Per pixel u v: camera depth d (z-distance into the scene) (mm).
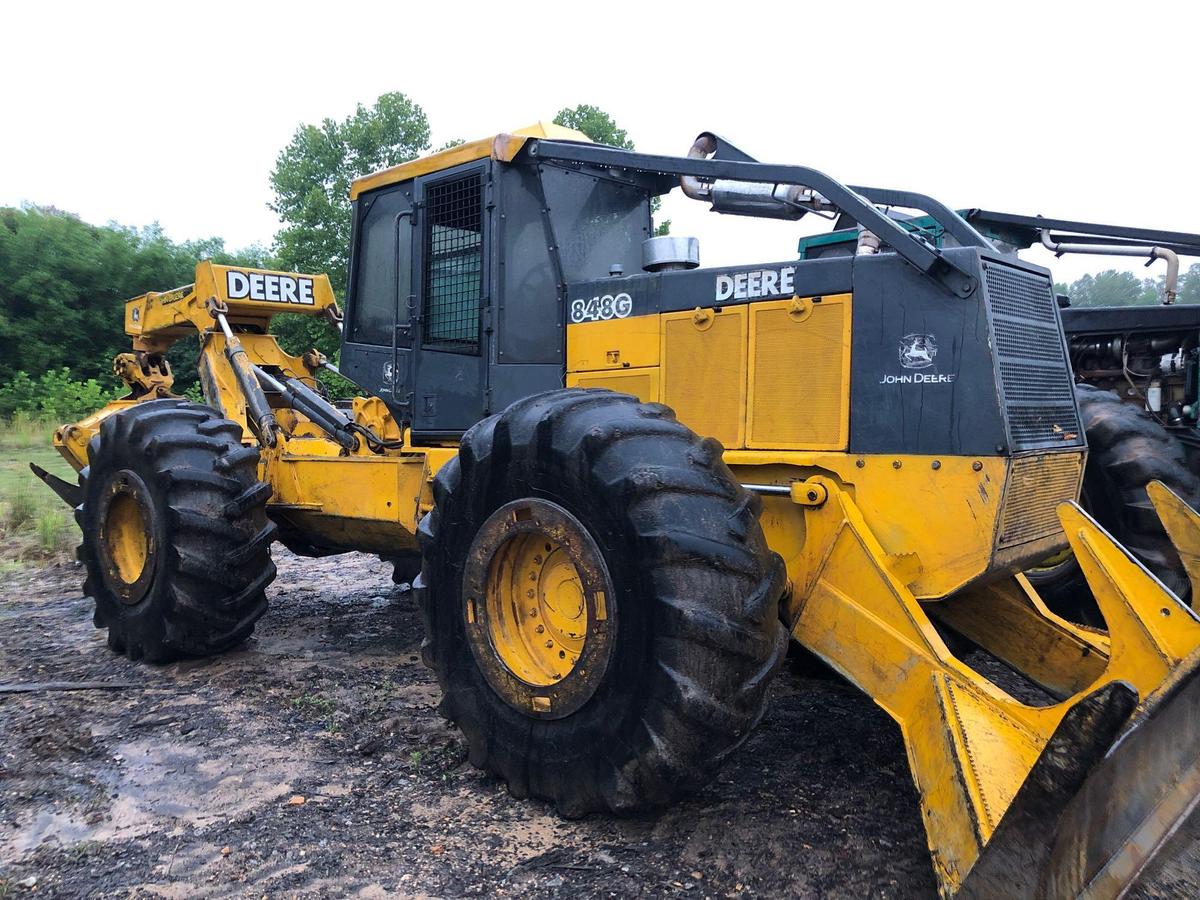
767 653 2695
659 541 2635
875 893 2549
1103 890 1869
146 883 2621
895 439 3094
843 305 3199
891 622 2900
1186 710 1800
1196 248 5113
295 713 3990
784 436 3346
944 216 3758
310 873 2662
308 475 5039
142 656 4773
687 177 4195
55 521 8438
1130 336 5305
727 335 3473
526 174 4039
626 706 2709
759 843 2814
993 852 2088
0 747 3611
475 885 2594
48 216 26188
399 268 4648
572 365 3928
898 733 3711
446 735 3693
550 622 3100
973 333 2941
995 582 3295
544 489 2943
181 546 4539
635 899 2518
